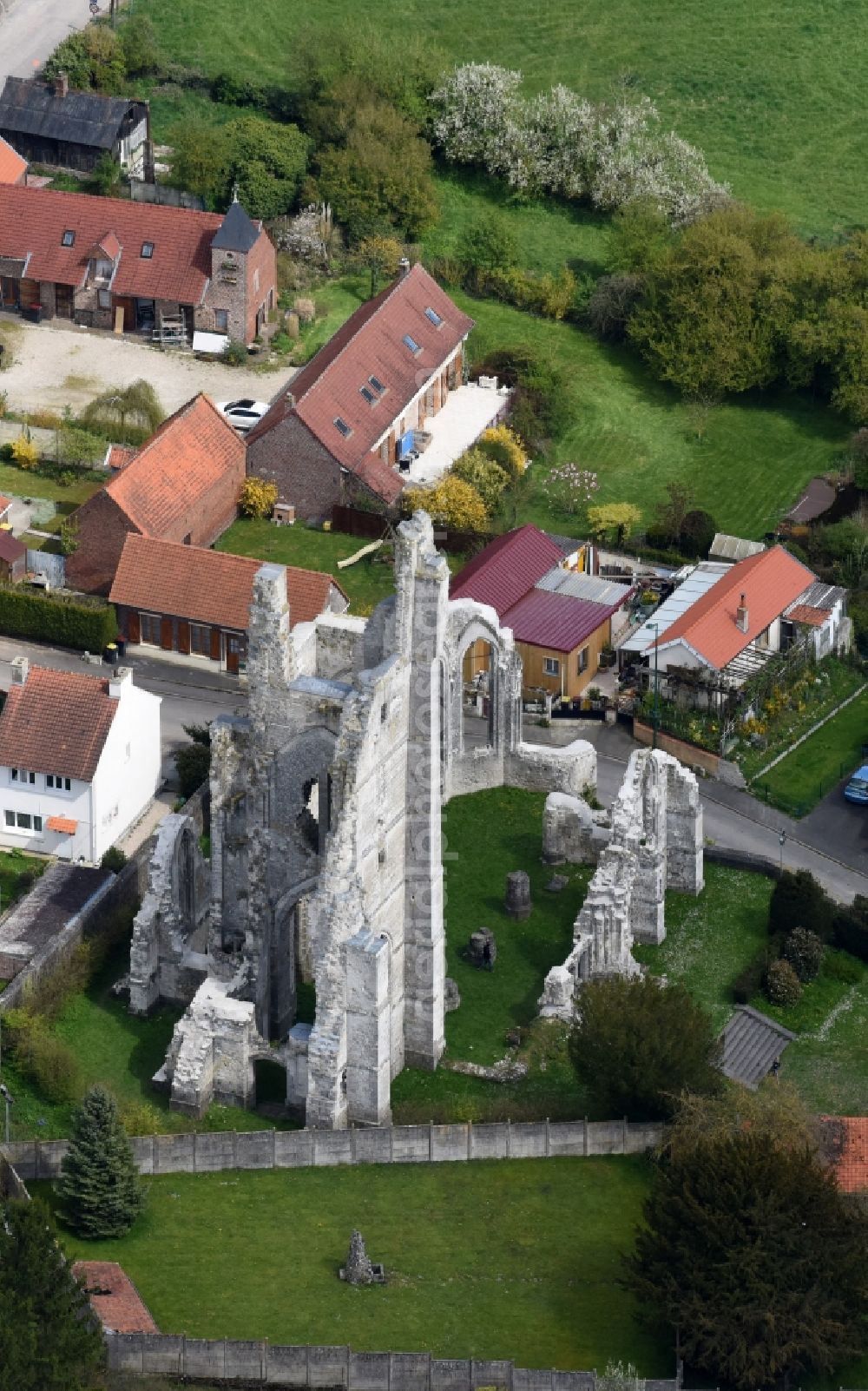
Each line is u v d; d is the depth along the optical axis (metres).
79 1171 136.12
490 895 165.38
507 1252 137.50
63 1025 152.88
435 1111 146.38
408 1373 128.00
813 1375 131.25
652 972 162.38
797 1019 160.12
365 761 139.12
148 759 172.50
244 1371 128.25
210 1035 145.38
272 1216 139.25
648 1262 130.88
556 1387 127.38
